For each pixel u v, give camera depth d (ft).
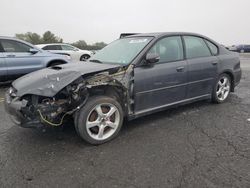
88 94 11.81
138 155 11.07
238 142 12.19
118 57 14.40
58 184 9.11
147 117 15.76
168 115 16.11
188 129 13.87
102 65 13.30
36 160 10.75
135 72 13.06
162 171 9.80
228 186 8.81
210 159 10.63
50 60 28.09
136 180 9.27
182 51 15.43
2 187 8.93
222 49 18.17
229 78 18.67
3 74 25.29
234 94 21.56
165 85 14.33
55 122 11.54
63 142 12.44
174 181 9.17
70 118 13.04
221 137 12.78
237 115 16.03
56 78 11.44
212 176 9.41
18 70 26.12
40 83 11.47
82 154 11.23
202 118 15.53
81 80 11.65
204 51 16.79
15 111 11.30
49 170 9.99
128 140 12.60
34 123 11.23
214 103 18.44
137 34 16.38
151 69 13.64
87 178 9.45
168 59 14.64
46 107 11.08
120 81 12.59
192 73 15.64
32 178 9.46
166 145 11.99
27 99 11.35
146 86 13.51
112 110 12.44
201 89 16.61
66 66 13.71
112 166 10.22
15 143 12.37
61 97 11.52
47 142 12.46
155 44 14.23
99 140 12.08
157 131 13.65
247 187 8.73
